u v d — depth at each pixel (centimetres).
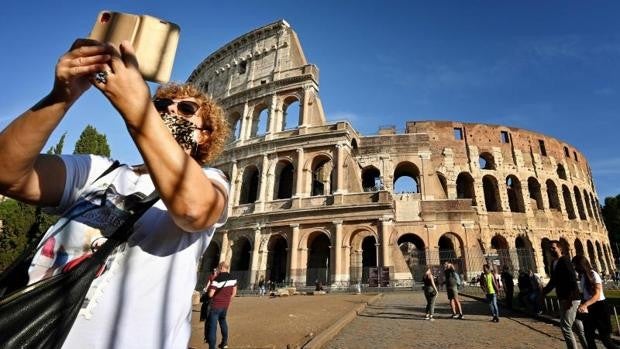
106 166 195
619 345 909
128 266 159
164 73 152
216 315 928
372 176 5009
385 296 2783
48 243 162
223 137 243
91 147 3819
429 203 4312
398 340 1058
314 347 885
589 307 752
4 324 116
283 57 4569
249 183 4319
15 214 3070
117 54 130
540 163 5562
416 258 4856
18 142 133
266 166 4062
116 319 147
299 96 4247
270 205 3888
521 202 5228
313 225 3591
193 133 214
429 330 1234
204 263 4050
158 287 161
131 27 151
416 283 3484
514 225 4941
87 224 166
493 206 5381
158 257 166
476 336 1123
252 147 4241
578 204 6003
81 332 141
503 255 3753
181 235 175
